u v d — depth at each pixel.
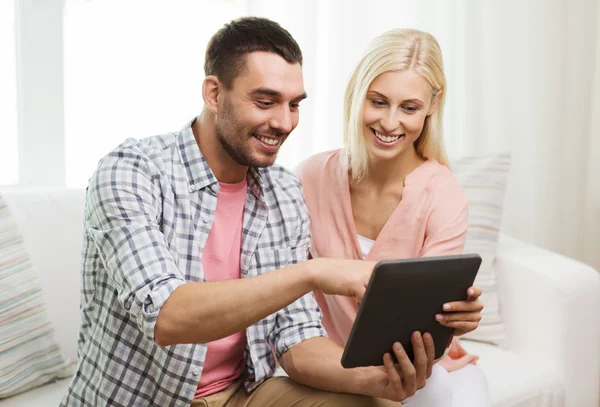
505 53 2.67
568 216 3.00
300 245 1.43
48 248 1.61
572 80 2.91
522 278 1.93
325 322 1.68
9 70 1.89
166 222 1.25
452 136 2.61
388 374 1.16
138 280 1.10
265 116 1.22
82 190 1.70
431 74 1.52
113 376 1.20
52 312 1.60
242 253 1.34
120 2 1.99
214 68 1.25
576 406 1.88
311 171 1.71
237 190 1.34
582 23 2.88
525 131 2.79
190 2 2.08
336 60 2.30
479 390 1.50
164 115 2.10
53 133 1.96
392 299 1.04
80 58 1.96
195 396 1.30
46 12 1.89
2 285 1.45
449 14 2.51
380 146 1.55
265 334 1.37
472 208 1.99
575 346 1.85
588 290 1.87
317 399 1.26
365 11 2.33
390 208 1.64
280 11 2.20
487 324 1.95
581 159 2.99
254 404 1.32
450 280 1.08
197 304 1.06
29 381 1.48
